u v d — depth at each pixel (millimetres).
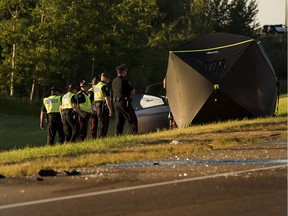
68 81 181125
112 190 30906
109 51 188375
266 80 74750
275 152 42406
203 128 64500
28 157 48719
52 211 26953
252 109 74125
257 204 26094
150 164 39375
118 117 62781
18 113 156625
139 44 199125
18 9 168250
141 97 84250
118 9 189125
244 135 55438
